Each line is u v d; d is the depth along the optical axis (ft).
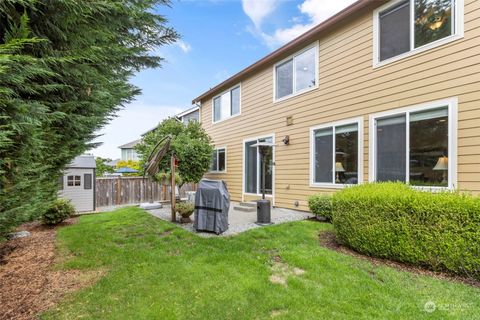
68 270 11.53
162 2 13.01
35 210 10.84
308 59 24.62
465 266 10.63
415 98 16.60
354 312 8.21
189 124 37.76
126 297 9.10
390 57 18.13
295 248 13.80
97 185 36.19
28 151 8.60
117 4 10.05
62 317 7.97
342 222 14.29
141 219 21.53
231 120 35.83
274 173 28.25
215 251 13.53
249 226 19.13
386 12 18.42
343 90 21.29
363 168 19.58
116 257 12.90
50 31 8.93
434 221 11.30
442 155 15.28
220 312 8.27
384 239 12.49
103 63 11.59
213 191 17.56
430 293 9.37
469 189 14.12
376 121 18.93
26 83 8.76
